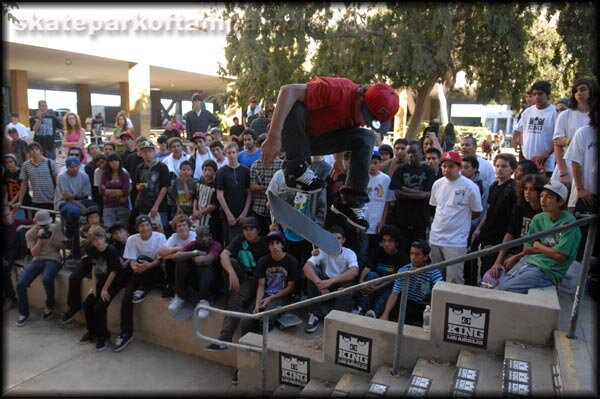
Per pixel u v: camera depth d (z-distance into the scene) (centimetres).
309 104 232
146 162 679
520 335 355
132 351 577
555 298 358
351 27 1122
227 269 539
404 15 1018
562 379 284
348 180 255
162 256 582
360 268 547
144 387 492
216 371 530
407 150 573
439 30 1025
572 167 402
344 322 427
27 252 719
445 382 357
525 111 564
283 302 522
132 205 734
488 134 2331
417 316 468
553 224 384
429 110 2964
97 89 2902
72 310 630
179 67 1733
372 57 1084
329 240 269
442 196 496
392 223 580
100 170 738
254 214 607
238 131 866
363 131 248
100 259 591
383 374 396
